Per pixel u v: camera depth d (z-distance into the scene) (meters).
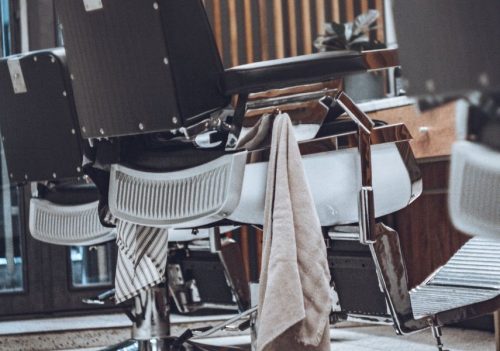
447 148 3.58
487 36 1.04
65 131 2.85
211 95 2.19
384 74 5.23
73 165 2.86
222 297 3.15
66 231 3.04
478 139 1.06
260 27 5.69
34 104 2.91
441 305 2.29
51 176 2.92
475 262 2.57
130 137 2.45
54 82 2.84
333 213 2.32
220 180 2.21
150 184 2.38
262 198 2.28
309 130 2.19
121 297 2.59
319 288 2.17
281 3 5.70
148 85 2.22
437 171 4.50
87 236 2.98
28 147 2.97
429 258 4.65
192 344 2.85
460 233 4.40
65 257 5.45
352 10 5.75
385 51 2.10
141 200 2.41
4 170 5.48
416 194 2.36
